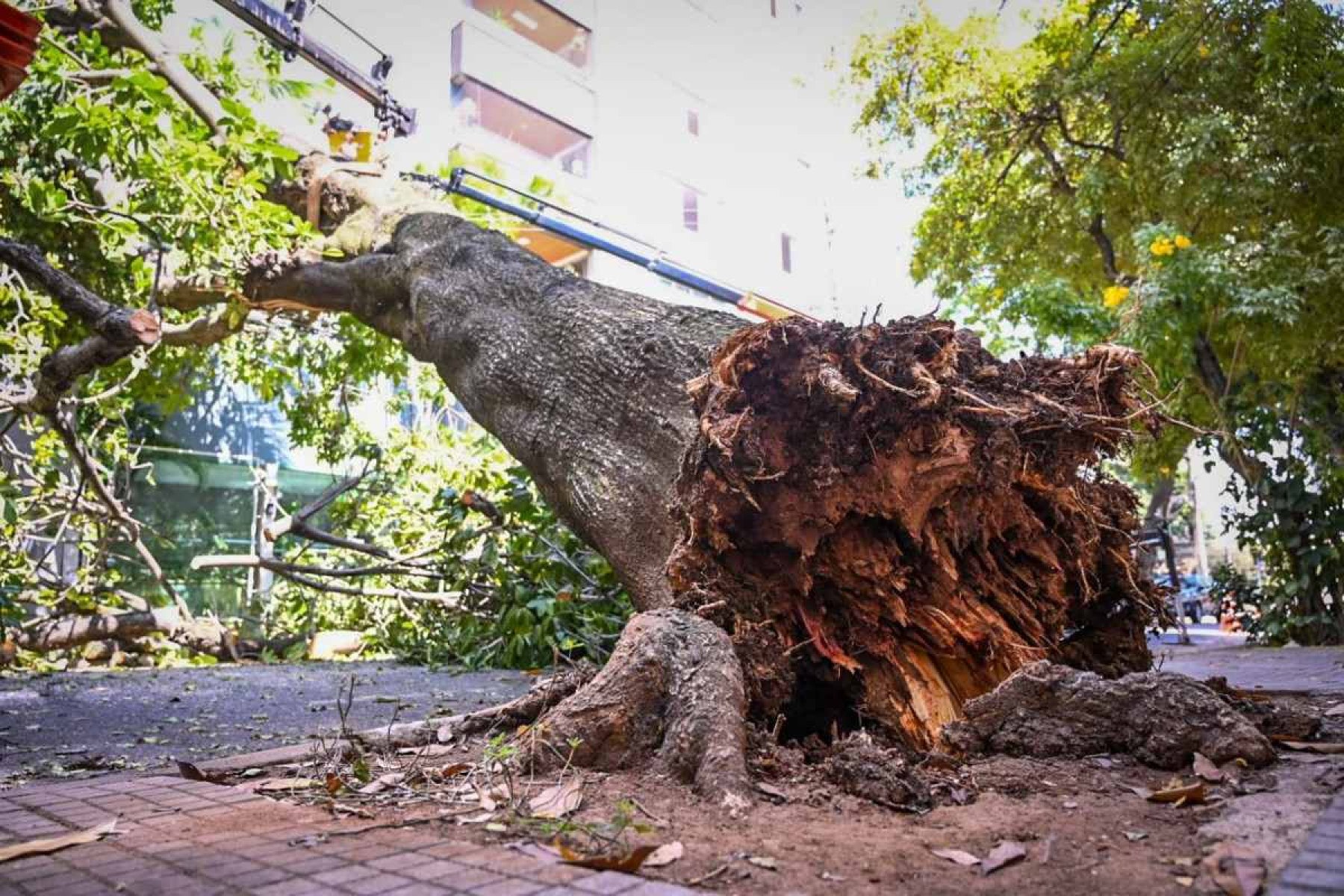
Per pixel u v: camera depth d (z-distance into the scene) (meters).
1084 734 3.01
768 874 1.94
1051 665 3.15
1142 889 1.79
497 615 9.52
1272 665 7.20
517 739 3.30
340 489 11.50
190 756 4.14
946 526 3.53
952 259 12.24
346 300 7.30
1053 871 1.93
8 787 3.35
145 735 4.87
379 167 8.48
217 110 8.01
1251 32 9.21
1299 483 9.48
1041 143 11.14
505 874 1.94
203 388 11.91
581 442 4.62
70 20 7.68
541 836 2.24
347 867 2.04
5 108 7.05
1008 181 11.96
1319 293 8.39
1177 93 9.59
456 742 3.75
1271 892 1.65
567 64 23.48
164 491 13.29
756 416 3.35
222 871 2.05
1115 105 9.95
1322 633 9.52
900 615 3.52
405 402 12.84
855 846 2.14
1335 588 9.56
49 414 7.66
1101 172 10.06
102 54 7.24
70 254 8.47
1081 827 2.25
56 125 6.44
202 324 8.48
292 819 2.56
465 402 5.69
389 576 11.72
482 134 21.52
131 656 11.03
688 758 2.82
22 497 10.27
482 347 5.44
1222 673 6.53
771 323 3.33
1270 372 9.57
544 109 22.91
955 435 3.39
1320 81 8.52
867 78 12.23
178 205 7.10
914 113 12.09
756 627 3.52
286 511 13.89
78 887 2.01
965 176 12.02
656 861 2.01
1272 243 8.55
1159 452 10.95
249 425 15.10
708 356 4.25
